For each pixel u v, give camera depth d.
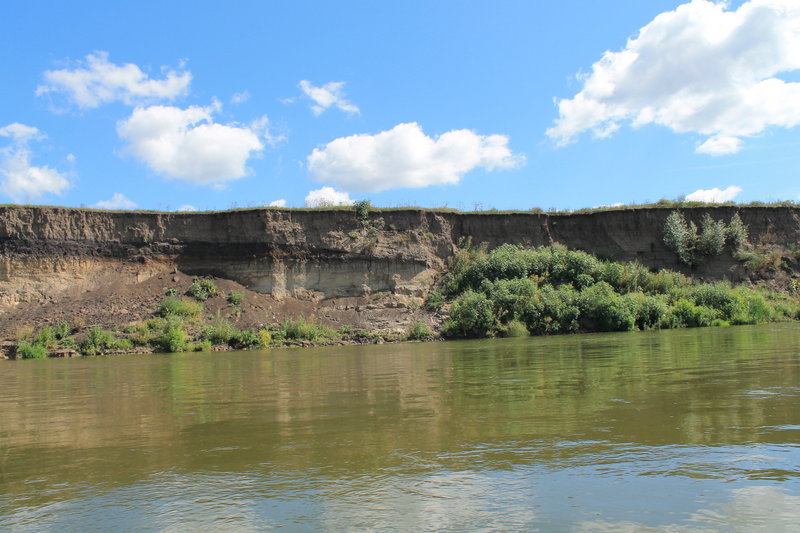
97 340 34.28
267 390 15.00
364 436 9.02
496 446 8.10
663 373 14.98
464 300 39.03
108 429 10.51
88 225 44.22
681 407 10.25
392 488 6.57
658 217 50.38
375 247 46.56
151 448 8.87
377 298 44.72
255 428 10.00
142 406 13.09
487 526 5.47
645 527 5.35
